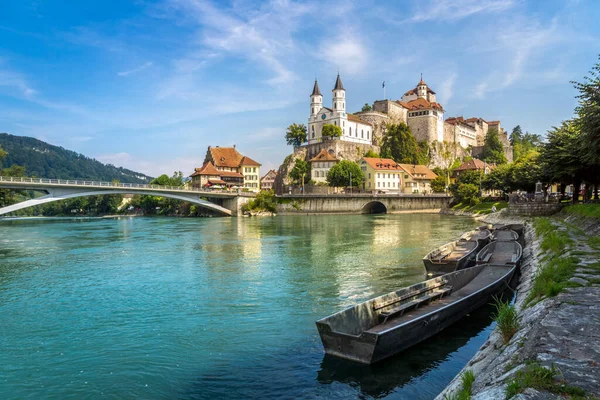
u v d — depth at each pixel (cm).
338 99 16438
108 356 1544
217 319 1958
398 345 1462
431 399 1171
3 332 1816
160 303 2258
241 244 4884
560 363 795
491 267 2508
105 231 7050
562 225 3784
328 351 1468
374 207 13838
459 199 12962
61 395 1263
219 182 14275
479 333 1662
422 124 18775
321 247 4488
